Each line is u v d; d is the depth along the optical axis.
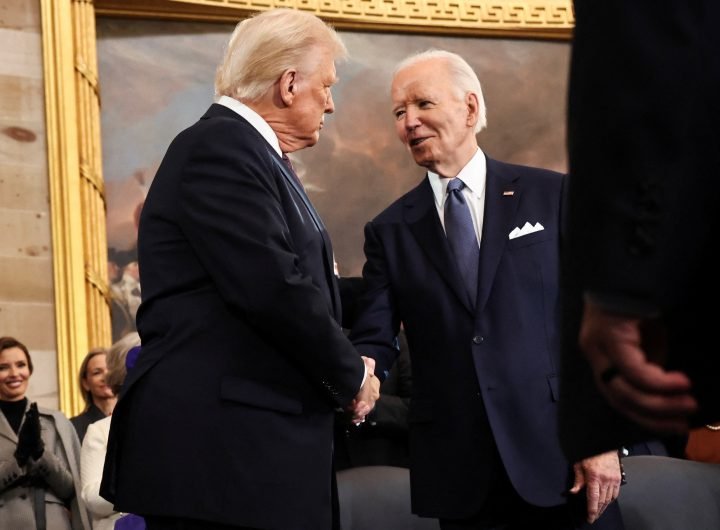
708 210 1.14
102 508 5.06
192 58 9.02
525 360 3.38
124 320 8.41
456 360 3.46
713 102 1.12
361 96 9.56
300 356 2.73
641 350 1.15
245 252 2.71
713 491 3.88
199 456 2.67
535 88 10.02
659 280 1.13
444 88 3.65
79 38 8.47
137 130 8.78
